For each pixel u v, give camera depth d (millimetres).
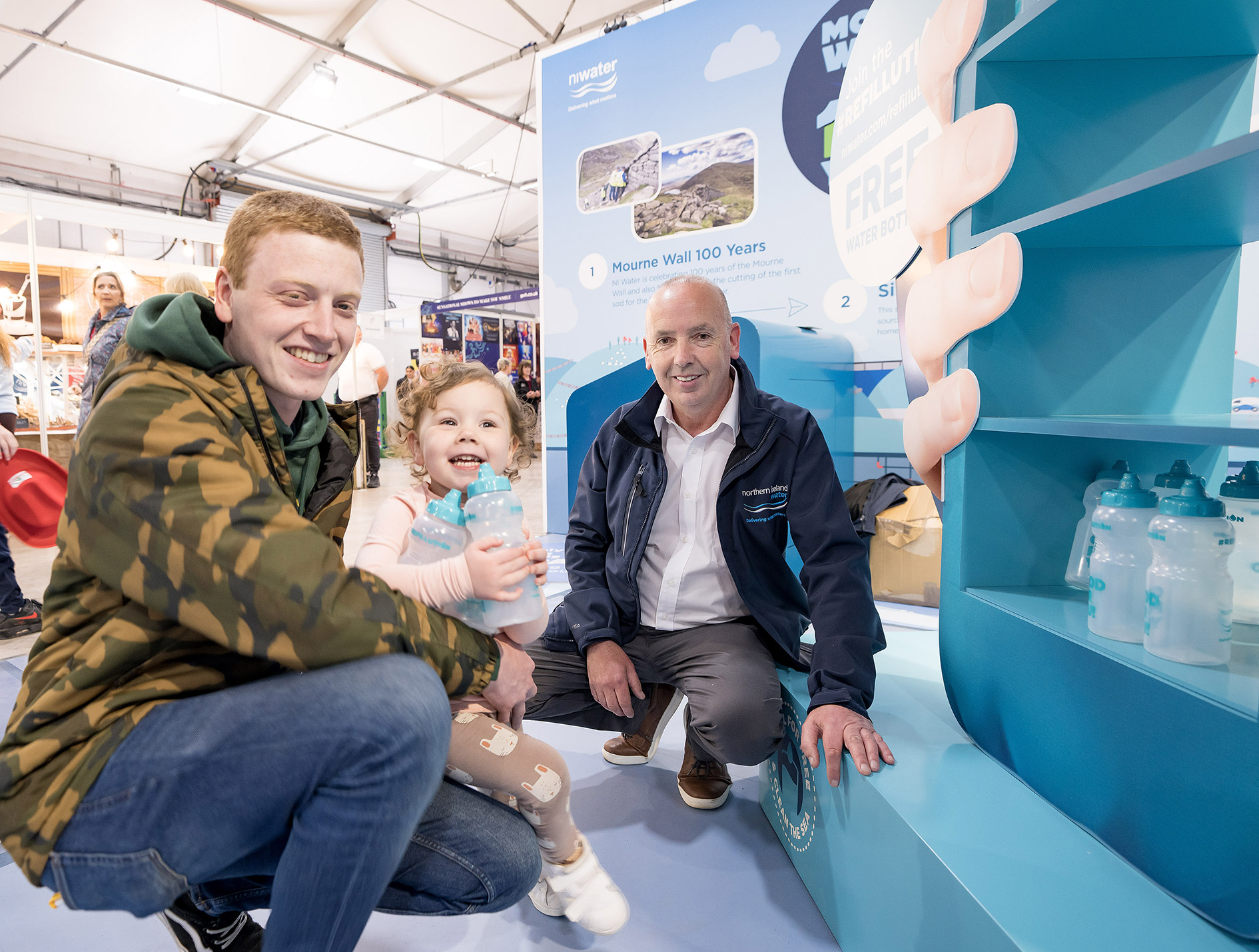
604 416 4020
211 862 694
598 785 1645
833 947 1127
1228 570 940
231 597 681
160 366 758
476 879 883
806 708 1276
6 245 5383
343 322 862
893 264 3041
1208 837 733
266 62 7535
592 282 4215
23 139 8430
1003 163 1082
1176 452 1204
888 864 969
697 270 3809
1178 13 968
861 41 3088
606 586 1592
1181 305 1155
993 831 899
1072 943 694
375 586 767
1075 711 927
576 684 1523
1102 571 932
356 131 9117
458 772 981
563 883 1052
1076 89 1133
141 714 685
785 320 3541
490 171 10516
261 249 802
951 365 1227
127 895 651
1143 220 974
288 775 680
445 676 834
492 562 856
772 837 1441
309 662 714
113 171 9359
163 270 5996
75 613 712
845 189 3264
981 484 1183
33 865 652
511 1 6730
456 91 8398
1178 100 1119
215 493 693
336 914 708
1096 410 1171
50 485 2295
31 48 6926
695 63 3691
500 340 10109
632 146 3959
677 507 1543
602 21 6957
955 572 1214
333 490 969
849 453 3402
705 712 1335
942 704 1323
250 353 828
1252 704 702
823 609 1286
